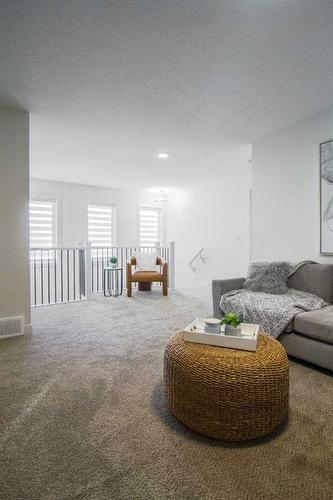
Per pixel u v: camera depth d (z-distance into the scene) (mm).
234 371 1314
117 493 1058
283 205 3305
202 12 1623
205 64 2098
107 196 6695
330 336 1940
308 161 3025
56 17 1651
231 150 4023
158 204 7445
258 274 2998
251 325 1814
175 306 4254
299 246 3129
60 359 2273
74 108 2775
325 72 2199
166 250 6395
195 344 1567
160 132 3373
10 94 2504
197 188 6457
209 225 6125
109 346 2576
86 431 1399
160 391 1788
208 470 1161
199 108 2787
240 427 1292
